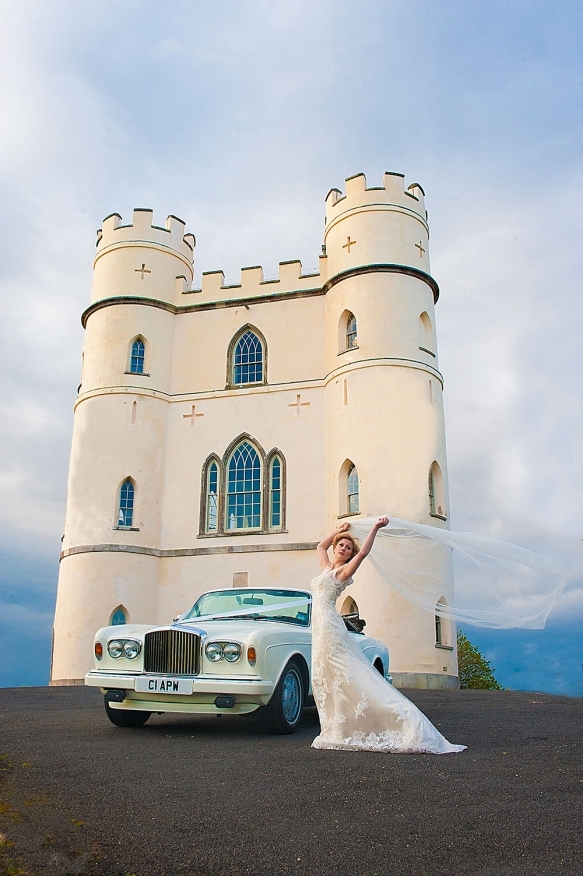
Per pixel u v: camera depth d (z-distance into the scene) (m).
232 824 4.04
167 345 25.64
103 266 26.22
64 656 22.28
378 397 22.02
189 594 23.12
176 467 24.53
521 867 3.39
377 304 22.95
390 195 24.14
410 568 7.51
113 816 4.19
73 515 23.75
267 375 24.58
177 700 7.61
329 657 6.75
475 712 10.27
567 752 6.44
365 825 4.02
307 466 23.31
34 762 5.77
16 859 3.47
